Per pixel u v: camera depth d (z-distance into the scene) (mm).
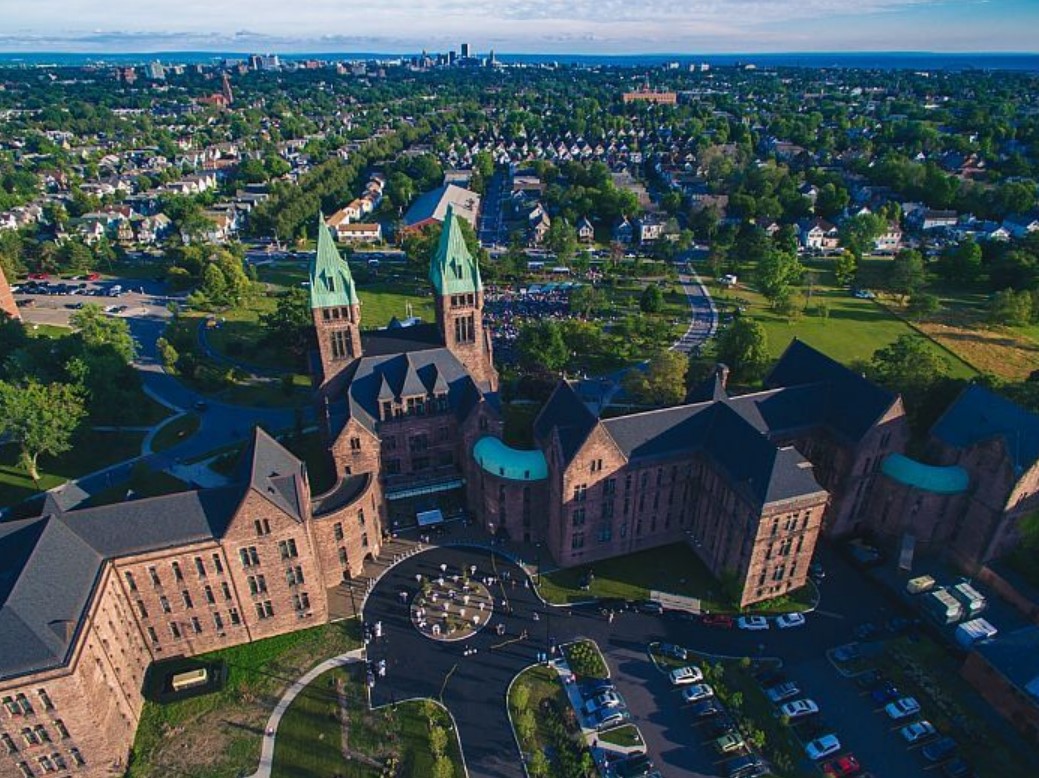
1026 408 107312
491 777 68375
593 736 72438
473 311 110125
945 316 183250
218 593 79312
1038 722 70812
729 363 143875
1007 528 90500
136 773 69188
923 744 71938
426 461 109750
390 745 71500
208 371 147000
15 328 146375
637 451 91375
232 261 194625
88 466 119188
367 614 87375
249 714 74875
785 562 87688
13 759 63750
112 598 72188
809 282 198000
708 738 72500
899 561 95125
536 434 98312
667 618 87188
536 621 86500
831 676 79438
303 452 119500
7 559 69125
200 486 111562
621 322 181750
